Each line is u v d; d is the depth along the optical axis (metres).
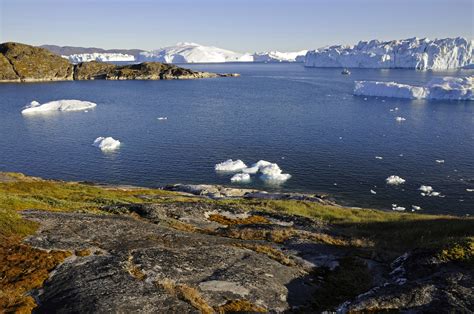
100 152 92.19
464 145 94.81
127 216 29.62
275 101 179.88
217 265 20.78
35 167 81.62
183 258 20.92
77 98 190.25
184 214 32.50
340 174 75.94
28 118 138.12
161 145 98.31
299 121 129.12
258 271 20.78
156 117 139.12
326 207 48.78
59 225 23.94
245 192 63.78
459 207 60.06
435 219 37.75
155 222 28.94
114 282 17.36
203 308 16.42
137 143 100.44
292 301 18.72
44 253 19.66
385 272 22.53
